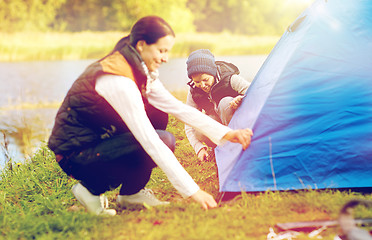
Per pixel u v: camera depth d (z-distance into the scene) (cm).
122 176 243
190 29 4331
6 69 1883
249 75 1248
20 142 548
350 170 253
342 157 253
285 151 252
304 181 253
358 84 254
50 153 412
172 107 248
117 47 232
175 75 1346
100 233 213
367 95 253
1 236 227
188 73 313
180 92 861
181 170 228
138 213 240
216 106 327
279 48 296
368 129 252
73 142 229
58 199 297
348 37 260
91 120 229
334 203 224
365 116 252
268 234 202
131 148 232
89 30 4103
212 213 224
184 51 2659
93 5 4141
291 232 203
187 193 229
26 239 220
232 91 319
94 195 245
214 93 321
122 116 222
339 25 262
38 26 3828
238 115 290
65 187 325
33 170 370
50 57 2623
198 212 226
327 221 207
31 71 1750
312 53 257
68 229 223
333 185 251
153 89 246
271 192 246
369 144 252
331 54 257
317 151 253
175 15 4172
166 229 209
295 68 256
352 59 256
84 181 242
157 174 330
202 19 4966
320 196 236
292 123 253
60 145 229
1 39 3212
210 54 314
